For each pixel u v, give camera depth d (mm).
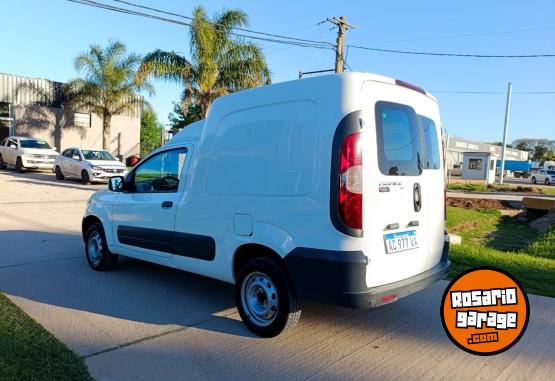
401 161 4121
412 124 4324
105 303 5277
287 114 4109
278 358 3953
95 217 6680
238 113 4551
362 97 3793
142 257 5859
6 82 29641
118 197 6262
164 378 3584
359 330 4590
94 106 28984
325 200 3766
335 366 3824
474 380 3635
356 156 3705
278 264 4207
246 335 4430
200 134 5227
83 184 20344
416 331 4582
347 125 3709
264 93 4324
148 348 4109
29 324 4484
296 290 3982
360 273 3695
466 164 43750
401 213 4090
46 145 26719
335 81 3818
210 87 20062
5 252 7672
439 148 4801
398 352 4102
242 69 20250
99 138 33719
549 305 5461
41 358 3756
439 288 6055
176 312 5027
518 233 14281
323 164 3791
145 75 20047
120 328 4551
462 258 7855
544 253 10062
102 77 28375
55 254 7617
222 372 3695
